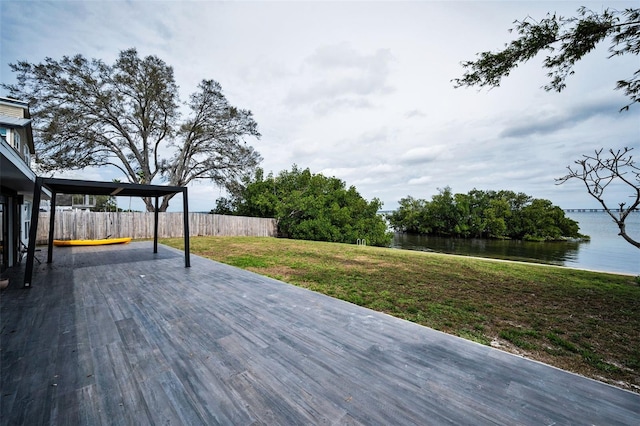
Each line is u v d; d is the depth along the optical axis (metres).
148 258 7.68
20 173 4.27
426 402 1.85
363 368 2.26
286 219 20.58
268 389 1.96
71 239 12.34
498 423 1.67
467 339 3.02
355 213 24.61
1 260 6.06
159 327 3.04
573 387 2.06
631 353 2.81
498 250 25.91
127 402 1.80
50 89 14.89
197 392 1.91
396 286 5.39
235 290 4.56
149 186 6.05
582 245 29.89
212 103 18.84
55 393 1.88
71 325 3.08
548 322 3.64
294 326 3.11
